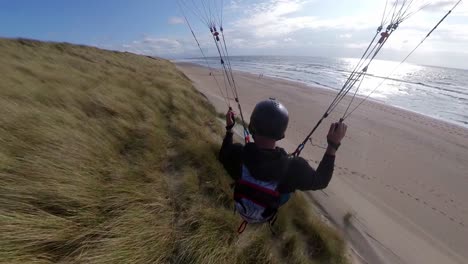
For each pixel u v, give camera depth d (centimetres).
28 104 500
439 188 791
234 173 168
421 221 618
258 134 150
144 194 371
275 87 2769
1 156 315
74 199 302
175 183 450
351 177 816
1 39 1636
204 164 523
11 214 252
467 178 870
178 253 310
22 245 232
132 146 513
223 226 364
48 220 263
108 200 332
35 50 1586
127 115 641
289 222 437
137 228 307
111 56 2653
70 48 2277
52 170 329
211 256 310
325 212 580
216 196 446
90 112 595
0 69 692
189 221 362
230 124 185
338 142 149
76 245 261
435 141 1235
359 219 577
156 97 931
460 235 579
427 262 480
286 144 1066
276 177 149
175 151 560
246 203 155
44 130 409
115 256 261
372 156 1011
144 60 3641
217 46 235
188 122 761
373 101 2262
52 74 807
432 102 2355
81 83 809
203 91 2009
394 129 1394
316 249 413
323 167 150
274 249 373
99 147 439
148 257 282
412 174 875
